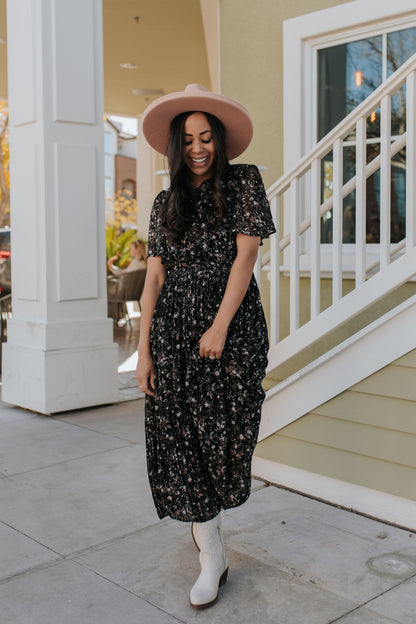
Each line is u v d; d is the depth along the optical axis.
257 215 1.86
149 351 2.01
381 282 2.53
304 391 2.75
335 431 2.67
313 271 2.78
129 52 7.26
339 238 2.69
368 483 2.56
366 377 2.55
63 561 2.23
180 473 1.92
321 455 2.72
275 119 3.98
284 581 2.06
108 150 25.22
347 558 2.21
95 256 4.33
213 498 1.93
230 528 2.46
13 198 4.33
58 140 4.14
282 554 2.25
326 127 3.85
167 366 1.91
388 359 2.48
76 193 4.22
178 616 1.88
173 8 5.91
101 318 4.39
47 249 4.12
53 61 4.07
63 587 2.05
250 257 1.87
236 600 1.96
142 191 10.34
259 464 2.97
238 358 1.88
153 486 2.04
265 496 2.78
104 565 2.20
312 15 3.73
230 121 1.93
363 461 2.58
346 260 3.59
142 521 2.56
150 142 2.09
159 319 1.95
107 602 1.96
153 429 2.01
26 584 2.07
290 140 3.86
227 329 1.87
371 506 2.56
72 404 4.24
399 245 3.13
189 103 1.88
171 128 1.94
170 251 1.95
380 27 3.54
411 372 2.43
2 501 2.78
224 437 1.89
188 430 1.90
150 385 2.00
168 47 7.08
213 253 1.90
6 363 4.46
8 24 4.23
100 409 4.37
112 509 2.69
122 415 4.20
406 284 3.31
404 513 2.46
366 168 2.70
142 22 6.29
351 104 3.75
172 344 1.90
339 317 2.66
